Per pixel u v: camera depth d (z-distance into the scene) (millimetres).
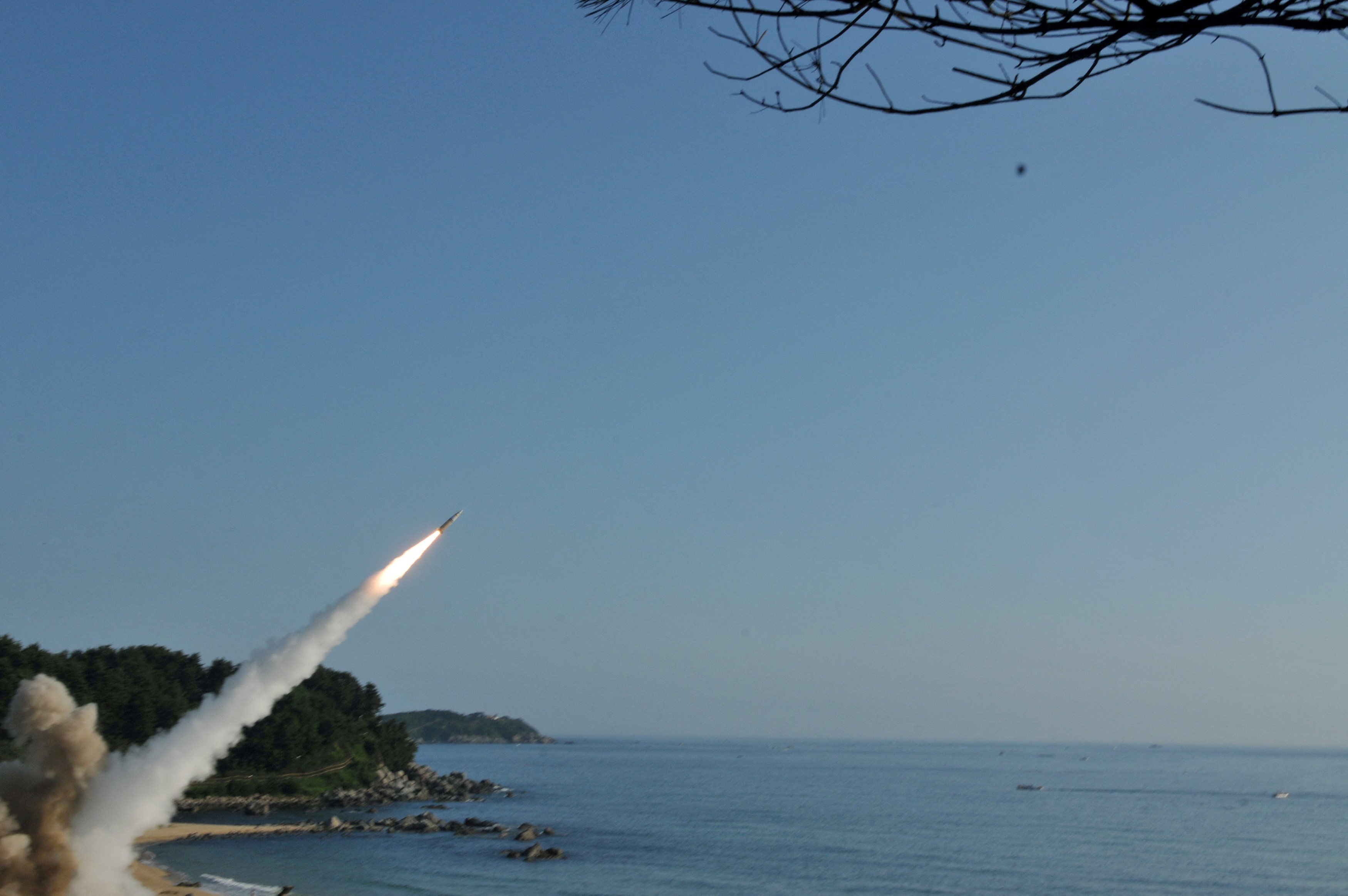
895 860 123375
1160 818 185500
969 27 6855
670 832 149875
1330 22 6258
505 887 94375
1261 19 6438
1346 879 111562
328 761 166500
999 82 7086
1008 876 111812
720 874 109500
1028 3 6773
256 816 135875
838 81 7164
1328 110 6398
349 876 95688
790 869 114375
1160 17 6535
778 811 192250
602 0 7129
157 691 134250
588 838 137750
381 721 195250
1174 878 111500
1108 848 138250
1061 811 199625
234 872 93375
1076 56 6938
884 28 6926
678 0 7062
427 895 88312
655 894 94500
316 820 136375
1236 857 129125
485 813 165250
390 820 132500
